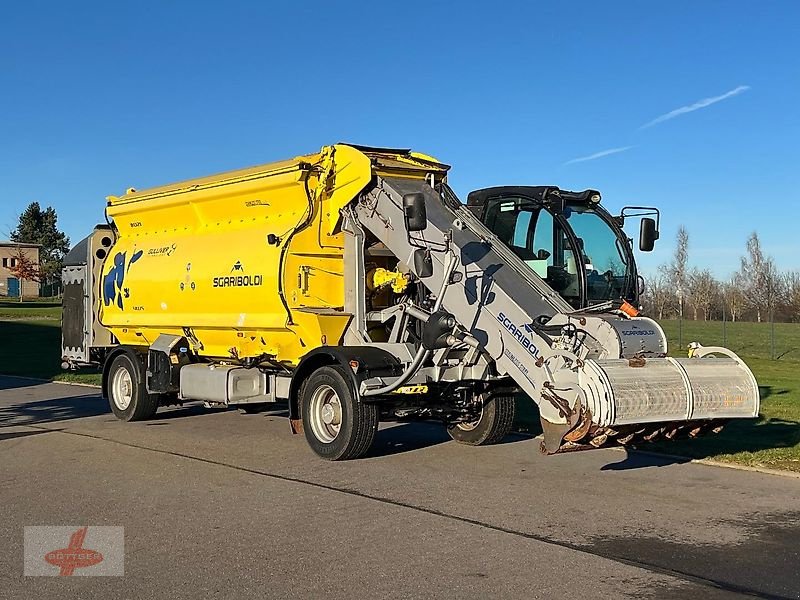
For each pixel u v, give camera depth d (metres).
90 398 17.59
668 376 8.30
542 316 9.05
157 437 12.28
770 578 6.10
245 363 12.60
